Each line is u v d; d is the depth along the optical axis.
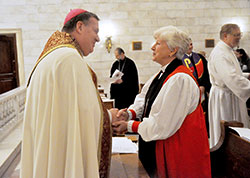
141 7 9.25
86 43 1.53
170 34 1.70
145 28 9.32
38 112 1.28
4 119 4.18
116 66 6.67
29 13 8.87
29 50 8.99
